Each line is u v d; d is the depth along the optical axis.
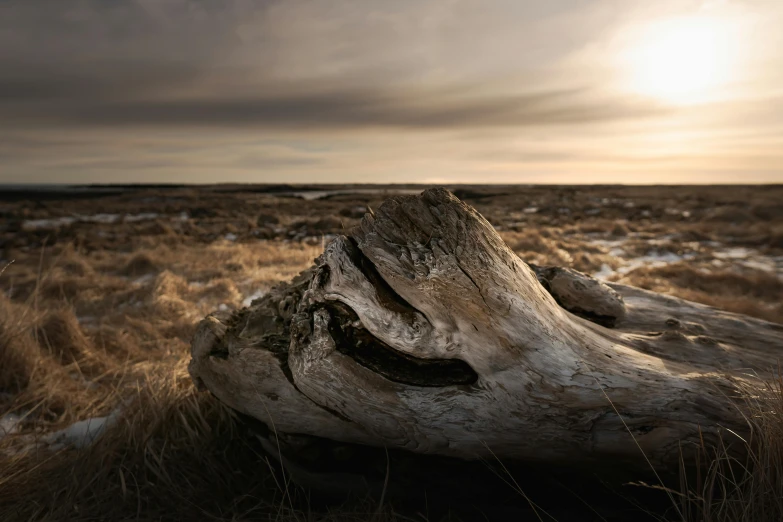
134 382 3.72
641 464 1.88
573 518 2.02
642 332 2.67
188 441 2.63
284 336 2.25
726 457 1.69
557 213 27.91
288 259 11.05
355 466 2.25
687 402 1.84
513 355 1.83
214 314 2.61
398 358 1.95
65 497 2.16
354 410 1.97
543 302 2.00
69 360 4.32
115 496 2.23
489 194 54.50
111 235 17.11
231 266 10.32
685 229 18.22
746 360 2.38
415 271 1.75
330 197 51.19
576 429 1.86
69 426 3.11
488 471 2.10
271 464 2.47
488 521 2.10
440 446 1.98
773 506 1.62
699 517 1.76
